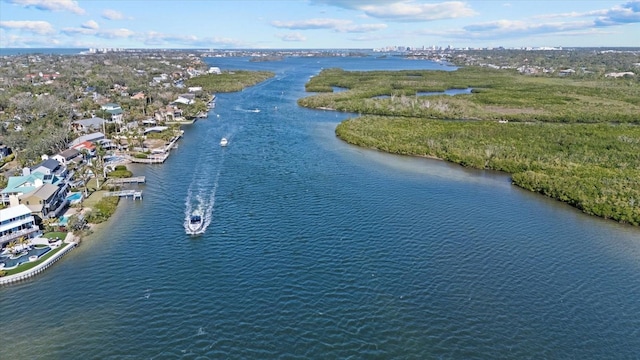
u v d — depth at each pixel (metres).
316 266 69.88
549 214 94.25
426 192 105.62
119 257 72.38
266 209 92.12
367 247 76.44
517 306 61.03
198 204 94.88
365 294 62.75
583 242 81.06
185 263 70.44
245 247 75.69
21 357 50.12
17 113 178.12
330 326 55.91
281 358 50.41
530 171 115.44
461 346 53.00
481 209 95.88
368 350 51.94
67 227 80.56
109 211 89.88
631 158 127.44
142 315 57.53
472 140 150.88
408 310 59.50
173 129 166.38
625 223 90.31
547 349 52.81
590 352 52.41
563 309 60.59
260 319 56.94
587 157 129.38
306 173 117.69
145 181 111.06
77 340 52.94
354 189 105.88
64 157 118.88
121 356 50.41
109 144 142.88
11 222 75.19
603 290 65.50
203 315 57.62
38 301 60.41
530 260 73.81
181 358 50.22
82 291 62.81
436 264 71.56
